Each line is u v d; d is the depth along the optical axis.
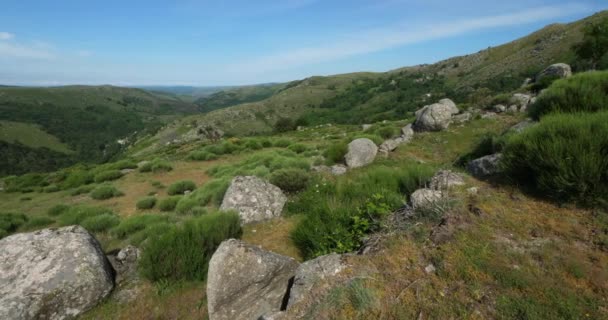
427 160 11.02
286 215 6.75
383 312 2.38
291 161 11.43
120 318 3.93
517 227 3.20
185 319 3.82
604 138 3.59
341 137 23.89
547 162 3.76
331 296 2.62
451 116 17.00
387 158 11.59
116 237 7.30
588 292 2.28
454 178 4.75
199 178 14.56
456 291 2.47
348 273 2.95
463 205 3.77
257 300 3.62
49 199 14.03
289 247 5.26
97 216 8.36
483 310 2.25
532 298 2.28
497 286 2.45
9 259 4.03
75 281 4.01
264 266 3.73
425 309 2.35
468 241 3.06
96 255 4.41
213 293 3.60
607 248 2.71
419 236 3.34
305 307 2.67
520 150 4.27
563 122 4.26
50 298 3.84
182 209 8.76
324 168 10.63
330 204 5.93
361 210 4.99
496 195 4.00
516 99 18.06
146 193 12.69
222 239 5.31
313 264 3.23
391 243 3.33
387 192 5.62
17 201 14.37
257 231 6.07
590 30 30.67
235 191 7.03
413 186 5.99
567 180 3.51
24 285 3.81
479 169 5.10
